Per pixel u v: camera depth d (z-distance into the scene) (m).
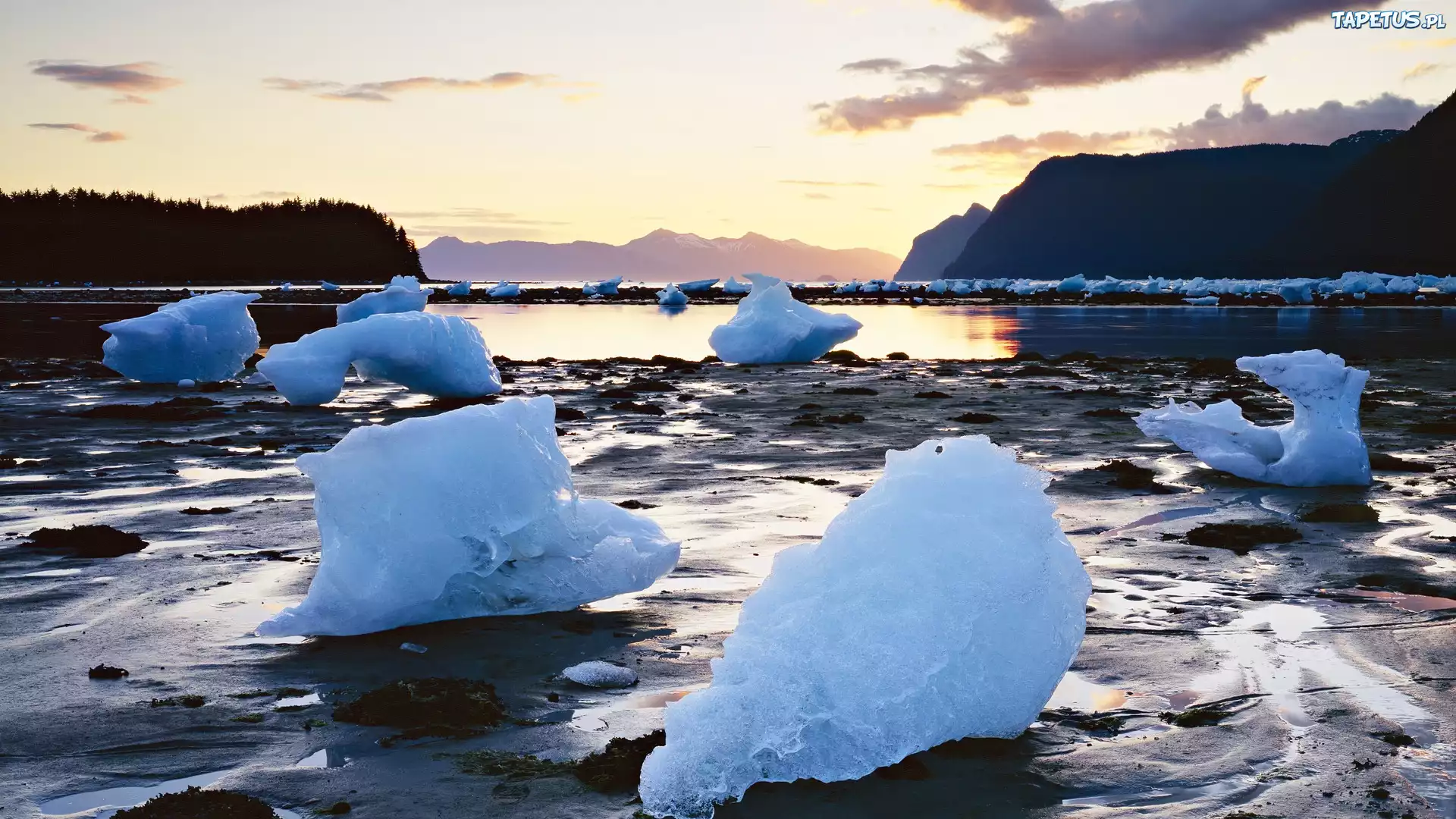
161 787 3.90
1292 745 4.22
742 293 81.81
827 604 4.20
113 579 6.66
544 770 4.01
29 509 8.86
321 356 15.97
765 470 10.64
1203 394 17.55
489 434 5.80
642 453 11.68
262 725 4.45
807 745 3.94
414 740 4.29
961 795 3.82
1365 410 15.45
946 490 4.43
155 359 19.17
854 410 15.49
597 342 33.78
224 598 6.29
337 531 5.64
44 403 16.38
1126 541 7.71
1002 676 4.21
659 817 3.64
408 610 5.66
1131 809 3.71
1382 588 6.45
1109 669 5.09
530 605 6.02
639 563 6.33
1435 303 60.69
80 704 4.68
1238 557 7.23
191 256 155.88
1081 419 14.47
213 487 9.88
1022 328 40.34
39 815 3.69
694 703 3.90
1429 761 4.07
